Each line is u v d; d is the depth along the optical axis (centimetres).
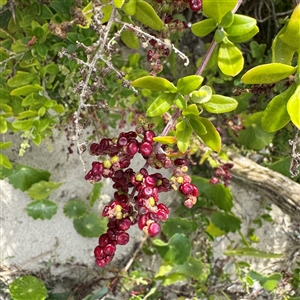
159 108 19
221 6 17
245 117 37
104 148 18
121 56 36
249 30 19
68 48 27
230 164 35
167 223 39
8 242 37
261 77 18
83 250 39
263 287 41
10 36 29
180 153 19
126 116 37
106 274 40
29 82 29
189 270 39
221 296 43
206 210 41
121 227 18
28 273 38
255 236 42
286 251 44
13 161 36
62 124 31
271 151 40
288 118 19
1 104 29
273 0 36
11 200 37
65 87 28
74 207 37
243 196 42
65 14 27
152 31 26
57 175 38
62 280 39
